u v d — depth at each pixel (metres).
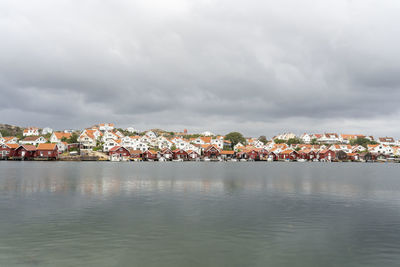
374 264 16.94
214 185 49.88
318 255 18.14
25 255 17.56
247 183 53.38
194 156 188.50
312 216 27.64
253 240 20.61
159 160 175.25
